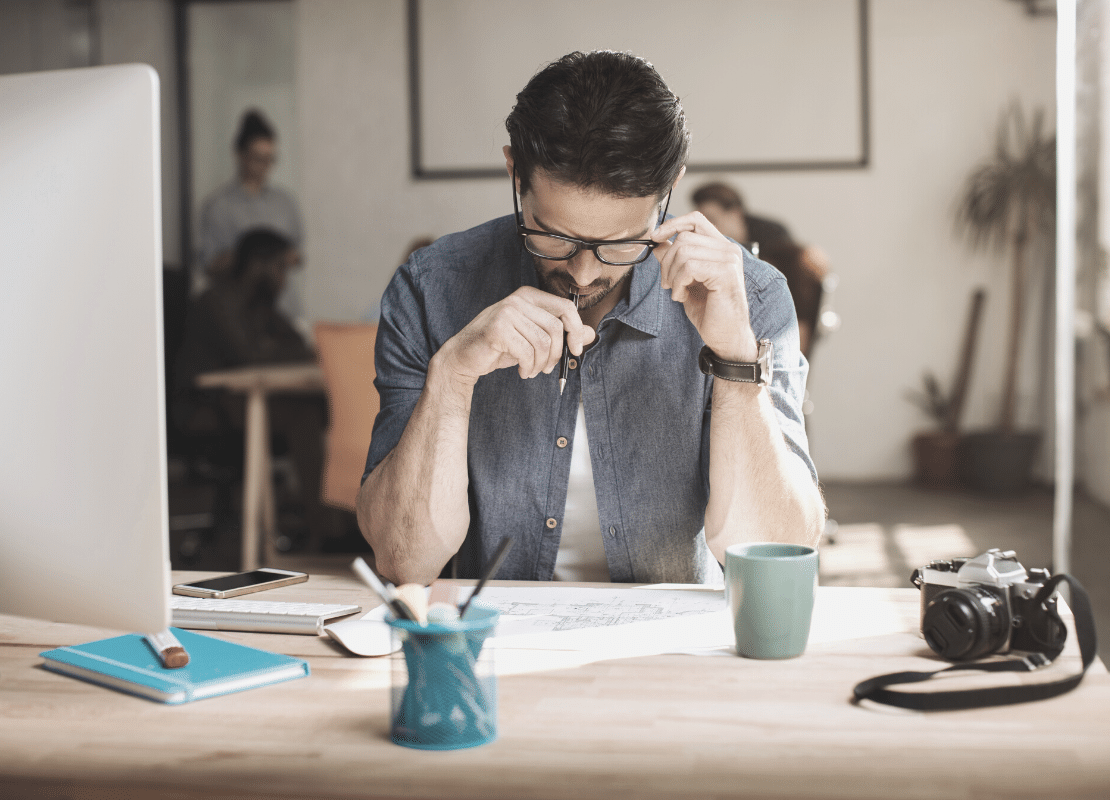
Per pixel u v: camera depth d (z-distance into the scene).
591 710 0.71
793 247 3.84
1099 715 0.69
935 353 5.48
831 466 5.59
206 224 5.84
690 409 1.26
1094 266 3.66
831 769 0.61
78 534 0.76
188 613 0.96
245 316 4.61
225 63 5.84
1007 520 4.39
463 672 0.65
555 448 1.26
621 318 1.23
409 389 1.31
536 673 0.80
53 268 0.74
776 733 0.67
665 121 1.00
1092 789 0.58
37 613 0.79
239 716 0.72
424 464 1.14
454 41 5.60
